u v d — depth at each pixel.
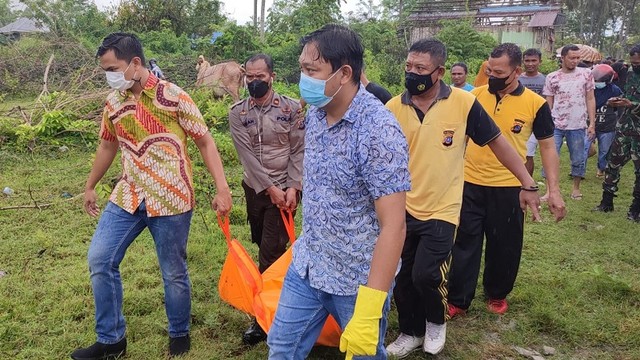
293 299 2.40
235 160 8.44
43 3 25.53
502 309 4.17
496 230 3.95
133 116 3.04
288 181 3.65
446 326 3.96
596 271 4.59
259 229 3.92
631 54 6.34
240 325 3.82
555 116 7.40
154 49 22.48
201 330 3.72
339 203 2.18
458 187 3.31
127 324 3.74
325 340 3.18
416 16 33.62
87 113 10.05
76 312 3.90
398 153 2.03
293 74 18.36
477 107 3.21
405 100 3.32
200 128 3.16
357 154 2.08
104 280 3.16
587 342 3.84
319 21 24.80
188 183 3.21
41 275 4.48
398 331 3.88
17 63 14.62
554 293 4.45
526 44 31.83
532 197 3.24
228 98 12.76
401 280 3.49
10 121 9.10
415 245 3.43
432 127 3.24
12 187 6.93
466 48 24.95
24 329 3.64
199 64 13.39
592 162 9.78
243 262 3.32
